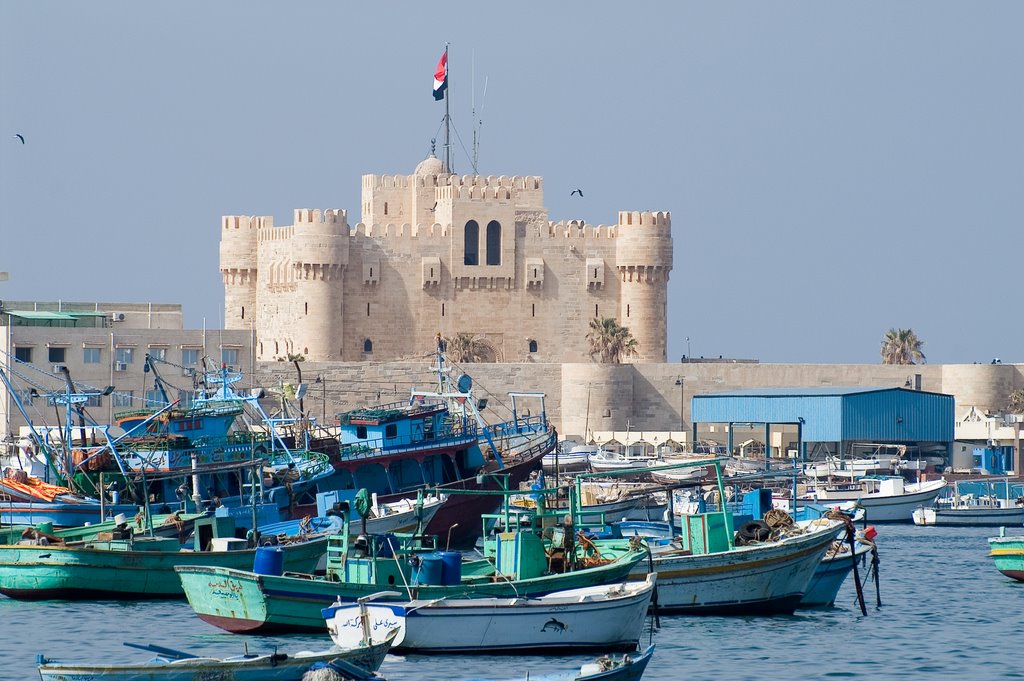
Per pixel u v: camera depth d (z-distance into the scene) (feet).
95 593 507.30
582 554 473.26
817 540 492.54
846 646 449.48
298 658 358.43
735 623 478.59
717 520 488.44
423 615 399.24
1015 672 418.10
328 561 442.91
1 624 467.93
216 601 437.17
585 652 412.57
